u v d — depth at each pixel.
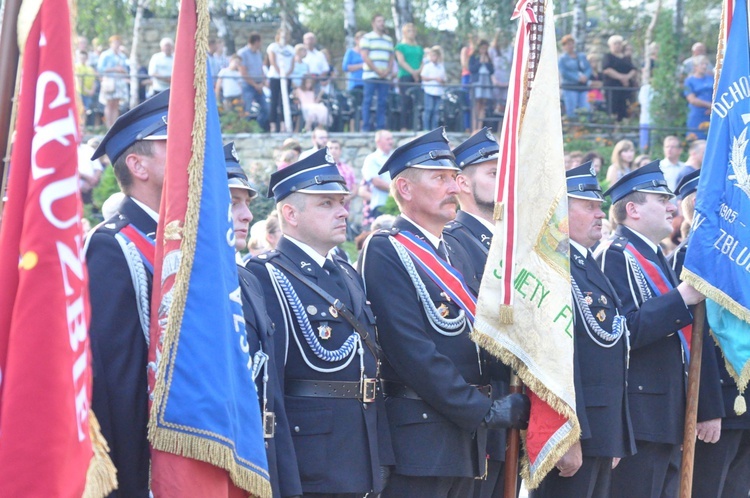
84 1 23.38
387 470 5.33
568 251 5.50
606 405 6.05
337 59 26.41
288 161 9.79
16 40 3.25
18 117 3.18
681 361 6.68
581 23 23.09
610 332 6.12
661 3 24.48
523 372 5.34
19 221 3.16
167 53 16.52
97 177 12.09
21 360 3.09
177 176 3.75
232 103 16.48
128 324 3.78
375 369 5.11
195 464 3.64
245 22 24.27
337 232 5.12
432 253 5.47
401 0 23.53
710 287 6.29
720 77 6.51
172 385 3.62
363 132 16.78
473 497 5.89
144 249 3.91
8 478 3.06
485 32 23.70
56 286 3.12
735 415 7.24
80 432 3.18
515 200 5.43
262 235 7.84
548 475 6.14
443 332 5.38
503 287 5.36
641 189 6.88
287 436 4.52
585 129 18.56
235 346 3.84
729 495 7.71
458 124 17.62
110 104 16.39
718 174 6.44
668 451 6.67
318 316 4.96
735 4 6.54
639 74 20.48
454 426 5.33
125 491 3.70
